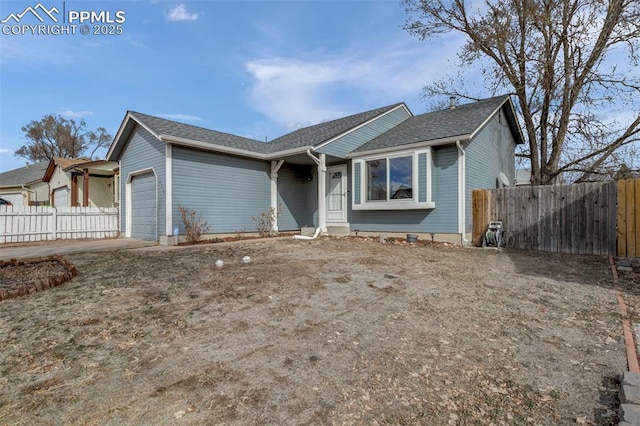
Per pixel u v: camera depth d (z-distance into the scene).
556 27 11.80
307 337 3.34
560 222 8.22
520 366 2.84
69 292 4.63
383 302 4.32
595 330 3.53
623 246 7.35
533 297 4.58
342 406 2.30
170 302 4.24
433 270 6.02
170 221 9.50
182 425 2.09
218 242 9.81
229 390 2.46
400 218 10.47
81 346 3.11
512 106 12.67
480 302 4.37
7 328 3.46
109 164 16.03
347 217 11.91
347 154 11.53
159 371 2.71
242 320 3.72
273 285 4.97
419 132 10.80
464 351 3.09
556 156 12.81
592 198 7.78
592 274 5.85
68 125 37.88
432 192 9.62
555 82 12.43
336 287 4.90
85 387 2.48
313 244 9.19
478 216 9.55
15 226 11.27
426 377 2.67
